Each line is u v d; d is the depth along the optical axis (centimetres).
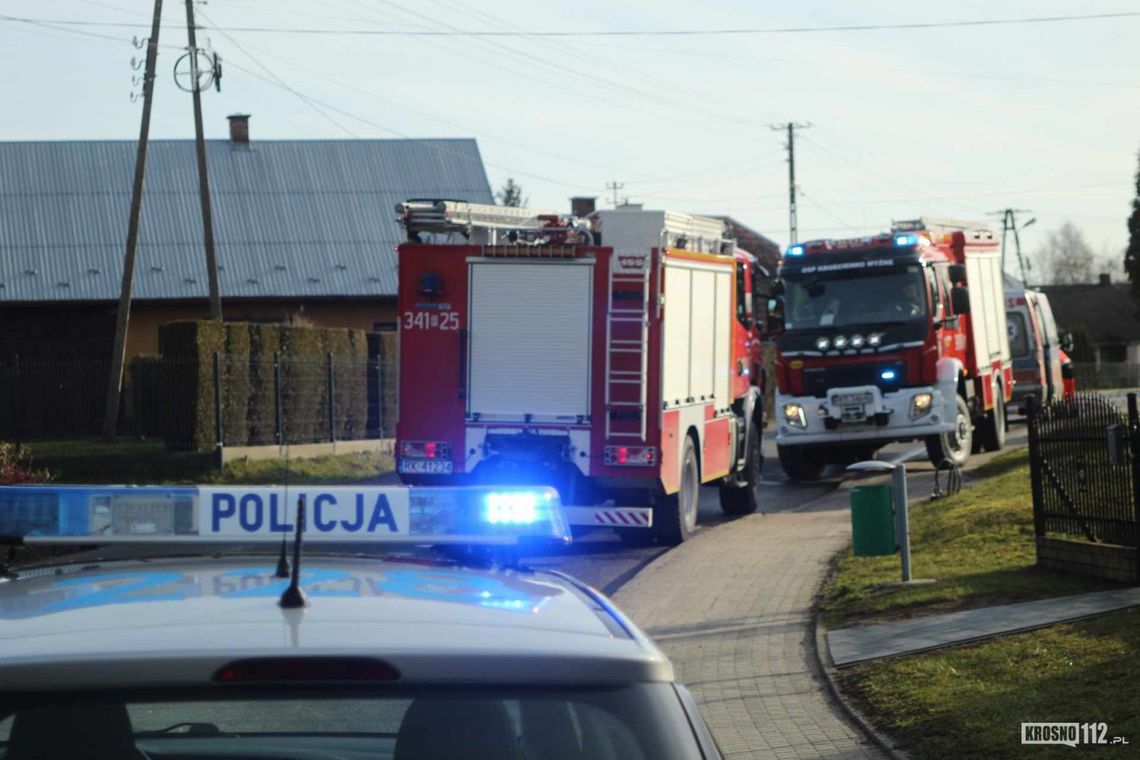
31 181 5450
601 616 364
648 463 1842
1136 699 891
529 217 1919
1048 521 1452
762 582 1584
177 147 5750
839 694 1035
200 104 4009
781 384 2766
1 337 5022
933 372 2667
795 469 2964
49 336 5053
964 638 1141
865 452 2909
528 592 387
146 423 3222
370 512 418
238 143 5819
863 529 1435
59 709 292
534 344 1861
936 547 1661
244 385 3216
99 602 349
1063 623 1148
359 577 392
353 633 315
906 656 1113
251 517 418
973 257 3042
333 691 300
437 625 328
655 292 1848
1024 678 992
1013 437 3809
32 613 340
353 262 5400
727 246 2202
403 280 1883
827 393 2708
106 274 5128
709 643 1258
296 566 353
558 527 423
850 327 2697
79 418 3459
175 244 5309
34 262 5122
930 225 2977
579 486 1859
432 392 1880
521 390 1862
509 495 423
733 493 2380
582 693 316
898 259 2673
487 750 306
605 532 2155
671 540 1969
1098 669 984
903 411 2670
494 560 449
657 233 1850
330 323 5319
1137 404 1318
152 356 3203
